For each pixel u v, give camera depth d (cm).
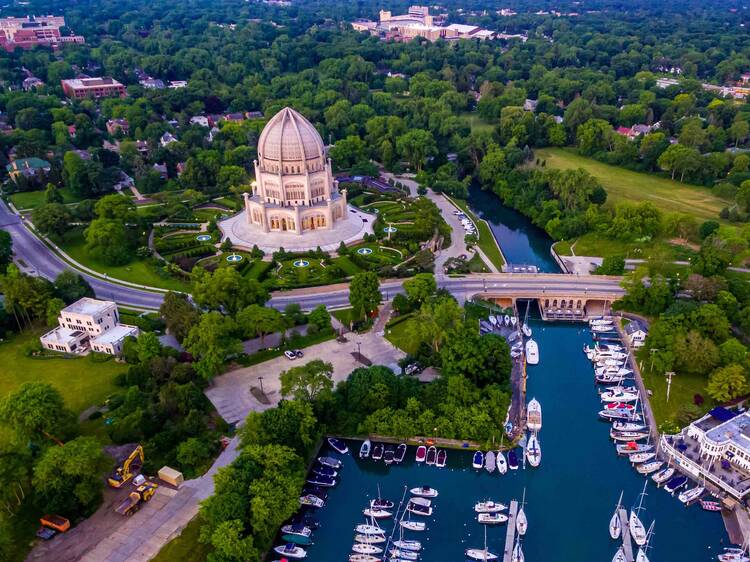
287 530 17250
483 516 17825
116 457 18262
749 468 18550
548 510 18312
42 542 16288
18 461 16862
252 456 17600
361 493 18950
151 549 16100
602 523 17875
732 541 16962
